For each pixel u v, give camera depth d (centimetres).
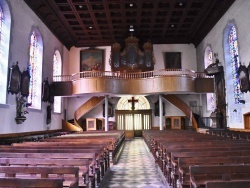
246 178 425
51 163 506
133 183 751
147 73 2200
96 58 2480
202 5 1819
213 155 559
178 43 2486
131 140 2344
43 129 1833
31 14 1634
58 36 2194
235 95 1653
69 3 1766
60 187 319
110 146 1052
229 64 1727
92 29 2245
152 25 2195
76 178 411
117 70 2323
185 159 492
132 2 1773
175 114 2516
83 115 2481
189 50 2481
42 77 1819
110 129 2498
